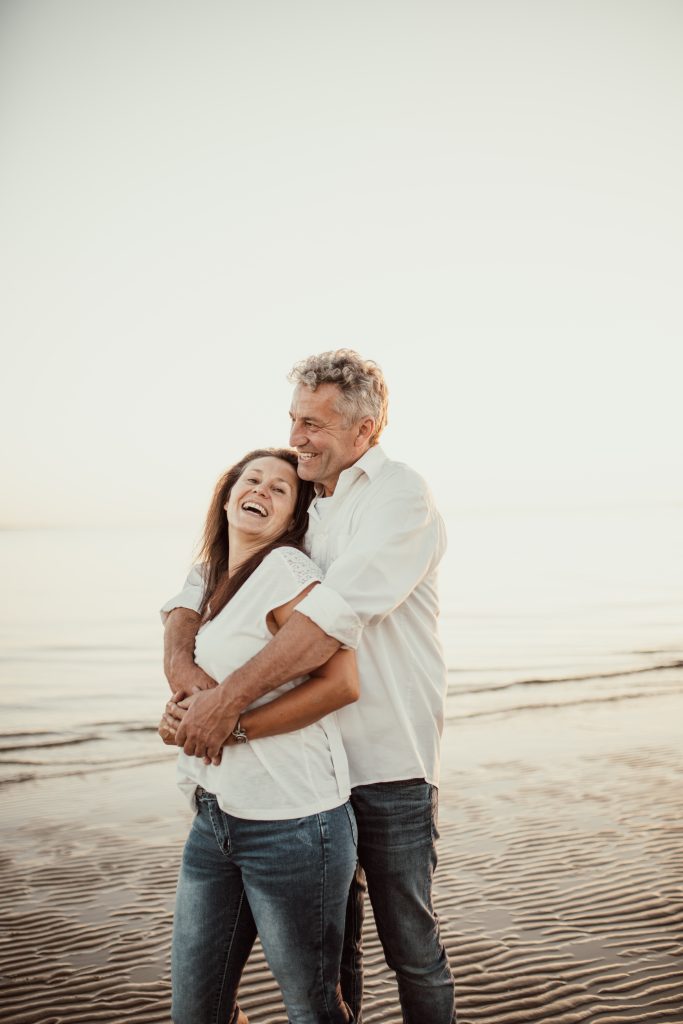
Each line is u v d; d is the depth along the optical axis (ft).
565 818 17.58
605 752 24.75
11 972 10.75
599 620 62.80
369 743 7.17
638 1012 9.45
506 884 13.61
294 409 7.57
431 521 7.30
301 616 6.31
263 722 6.35
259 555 7.16
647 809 18.12
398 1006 9.59
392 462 7.48
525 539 138.00
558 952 11.02
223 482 7.99
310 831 6.33
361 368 7.45
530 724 30.42
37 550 136.67
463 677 43.45
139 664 49.98
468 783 21.15
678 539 134.62
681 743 25.84
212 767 6.60
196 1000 6.65
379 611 6.70
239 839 6.42
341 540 7.31
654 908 12.42
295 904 6.29
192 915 6.66
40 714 36.58
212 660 6.77
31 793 21.59
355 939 7.71
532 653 50.88
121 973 10.71
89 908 13.01
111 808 19.79
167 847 16.38
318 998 6.41
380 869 7.21
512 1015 9.41
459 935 11.60
